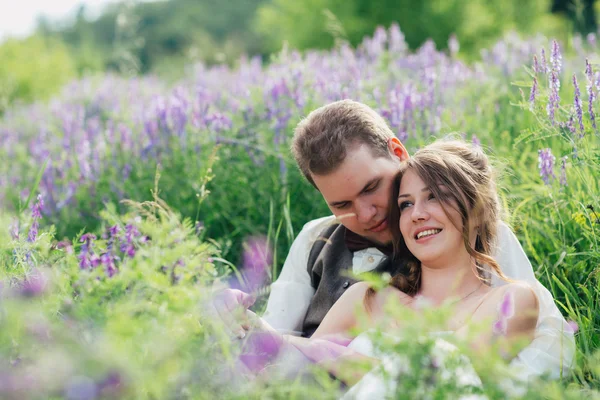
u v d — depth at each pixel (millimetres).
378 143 2879
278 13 19688
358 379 2158
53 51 17484
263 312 3164
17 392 1468
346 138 2814
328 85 5277
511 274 2771
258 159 4625
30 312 1705
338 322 2721
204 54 21062
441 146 2797
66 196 5020
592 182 3275
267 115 4961
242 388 1760
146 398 1574
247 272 3596
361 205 2844
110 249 2518
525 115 4465
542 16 15852
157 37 31234
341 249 3088
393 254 2885
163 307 1806
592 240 3129
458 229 2600
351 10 17812
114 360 1452
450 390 1498
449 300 1566
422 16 16766
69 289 2066
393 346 1523
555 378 2271
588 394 1987
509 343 2199
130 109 7125
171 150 5066
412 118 4535
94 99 8336
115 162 5336
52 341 1662
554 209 3391
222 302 2424
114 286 1929
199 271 2137
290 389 1750
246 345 2379
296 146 2998
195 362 1669
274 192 4449
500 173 3268
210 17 34281
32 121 8945
